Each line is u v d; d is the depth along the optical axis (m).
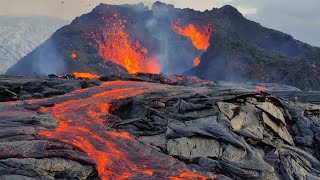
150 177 21.05
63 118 29.05
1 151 20.22
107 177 20.66
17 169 19.12
